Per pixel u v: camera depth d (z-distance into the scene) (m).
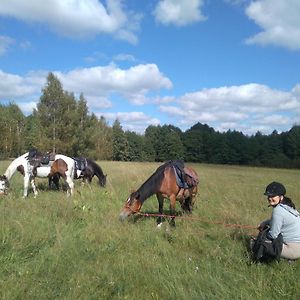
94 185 17.28
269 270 6.07
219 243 7.64
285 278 5.66
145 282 5.61
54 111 51.12
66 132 51.62
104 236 7.91
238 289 5.27
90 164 16.92
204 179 25.33
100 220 9.52
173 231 8.67
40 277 5.73
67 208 10.21
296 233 6.32
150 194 9.53
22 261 6.32
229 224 8.81
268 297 5.07
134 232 8.33
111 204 11.94
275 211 6.41
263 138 103.75
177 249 7.36
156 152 104.81
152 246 7.52
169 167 9.73
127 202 9.52
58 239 7.33
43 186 16.44
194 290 5.23
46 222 8.76
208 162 103.62
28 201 11.75
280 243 6.24
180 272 6.00
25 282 5.45
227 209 11.39
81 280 5.61
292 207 6.77
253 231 8.38
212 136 104.94
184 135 107.06
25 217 8.98
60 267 6.10
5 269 5.94
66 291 5.28
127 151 98.38
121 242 7.66
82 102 57.00
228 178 28.92
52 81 51.47
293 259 6.36
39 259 6.42
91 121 57.81
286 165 89.81
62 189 15.54
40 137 50.91
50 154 13.99
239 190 18.30
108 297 5.22
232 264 6.41
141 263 6.38
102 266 6.23
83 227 8.83
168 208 11.96
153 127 112.12
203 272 5.98
